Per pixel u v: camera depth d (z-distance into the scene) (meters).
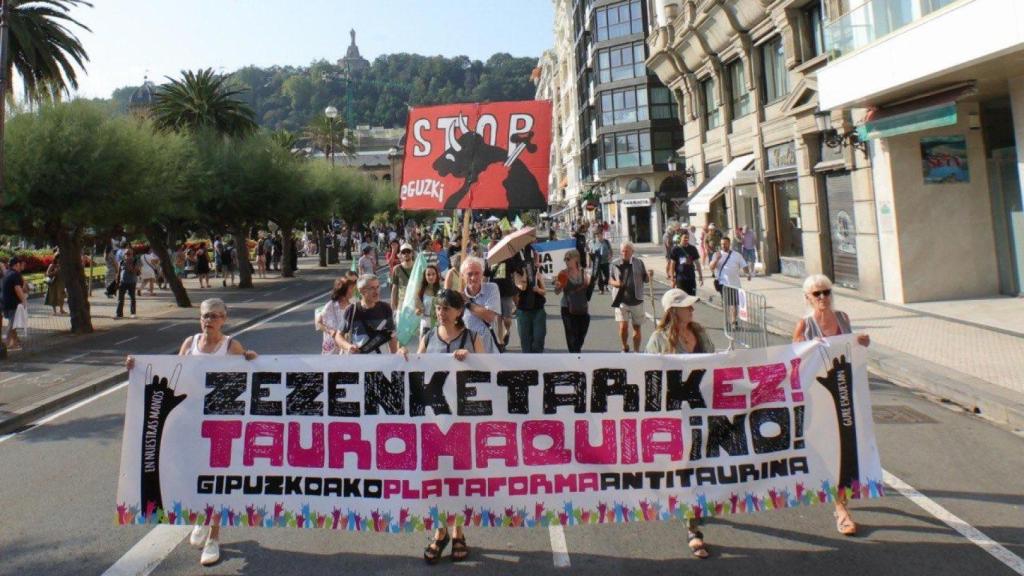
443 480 4.33
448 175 7.35
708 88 27.00
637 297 9.80
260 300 22.83
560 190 90.94
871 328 11.52
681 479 4.36
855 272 16.69
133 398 4.42
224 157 26.27
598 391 4.41
